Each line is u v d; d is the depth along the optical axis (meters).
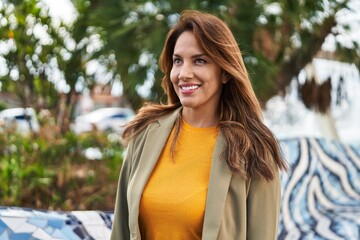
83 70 6.37
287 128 9.86
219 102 2.18
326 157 4.85
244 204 2.03
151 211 2.05
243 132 2.06
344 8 6.12
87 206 5.05
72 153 5.60
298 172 4.64
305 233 4.06
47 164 5.38
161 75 5.68
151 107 2.31
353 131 11.84
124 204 2.27
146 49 5.80
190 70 2.05
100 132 6.13
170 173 2.08
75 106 6.56
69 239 2.72
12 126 5.71
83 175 5.34
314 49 6.48
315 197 4.61
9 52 5.88
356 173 4.91
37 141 5.43
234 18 5.71
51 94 6.18
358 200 4.71
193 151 2.11
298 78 6.82
